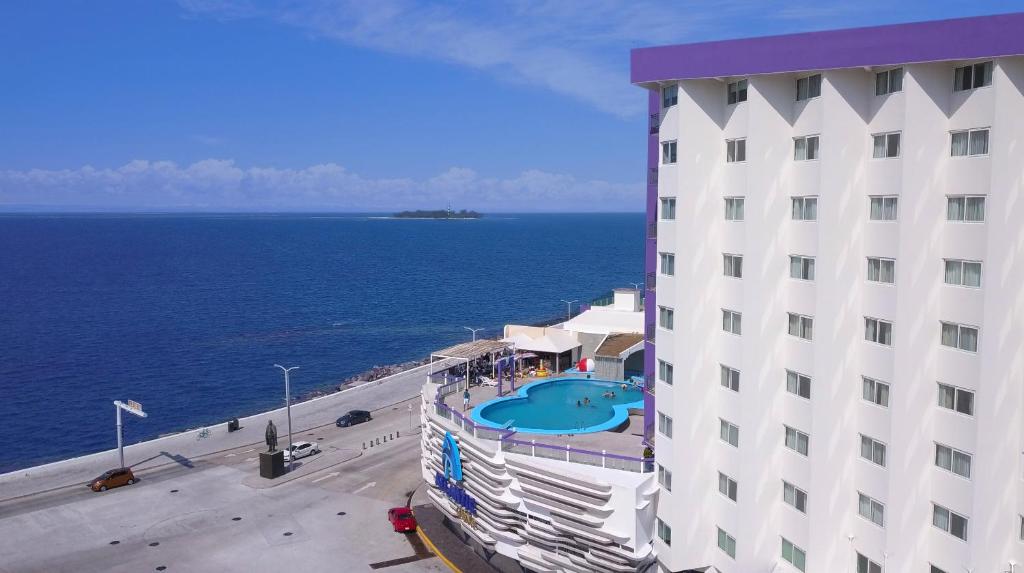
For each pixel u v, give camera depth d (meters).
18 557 58.28
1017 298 32.44
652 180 47.16
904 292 34.53
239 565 57.53
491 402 63.28
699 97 41.47
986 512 33.47
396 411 99.88
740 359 41.03
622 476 46.12
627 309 90.44
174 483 74.25
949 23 31.97
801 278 38.78
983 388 32.72
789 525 40.66
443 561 58.25
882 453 36.50
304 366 142.75
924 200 33.97
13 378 129.38
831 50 35.47
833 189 36.50
